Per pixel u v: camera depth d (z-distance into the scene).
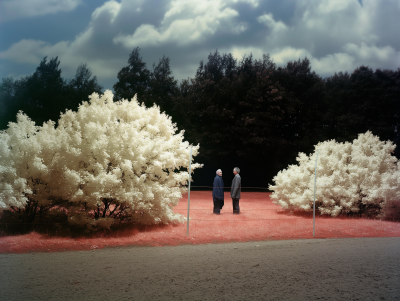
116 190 7.52
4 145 6.76
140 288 4.08
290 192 12.60
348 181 11.95
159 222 8.93
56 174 7.65
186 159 9.48
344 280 4.55
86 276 4.53
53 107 39.56
